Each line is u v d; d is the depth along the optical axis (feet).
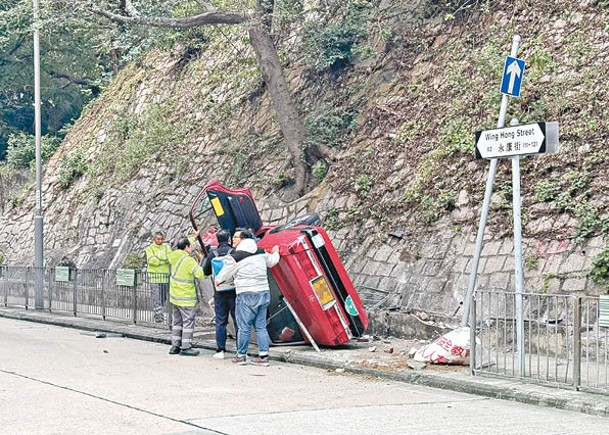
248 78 86.79
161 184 88.58
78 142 111.75
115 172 97.14
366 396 35.91
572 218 48.26
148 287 63.72
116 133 104.06
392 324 51.78
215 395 35.60
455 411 32.71
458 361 41.73
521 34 60.85
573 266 46.32
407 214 57.77
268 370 43.45
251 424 29.55
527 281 47.50
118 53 122.11
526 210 50.42
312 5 79.77
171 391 36.47
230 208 51.37
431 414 31.91
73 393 35.68
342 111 70.90
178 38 92.53
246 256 45.44
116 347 53.67
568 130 51.75
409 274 54.13
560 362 36.50
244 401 34.24
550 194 49.88
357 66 74.08
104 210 94.12
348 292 47.85
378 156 63.62
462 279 50.83
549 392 35.35
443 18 68.74
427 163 58.59
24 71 130.62
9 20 85.66
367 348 48.08
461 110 59.77
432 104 63.00
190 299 49.93
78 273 73.26
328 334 47.01
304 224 50.72
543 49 57.98
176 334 49.98
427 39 68.80
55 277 76.69
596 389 34.91
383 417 31.14
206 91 92.99
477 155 40.70
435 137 60.39
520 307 37.88
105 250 90.22
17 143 123.75
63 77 134.92
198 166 84.89
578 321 35.60
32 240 104.32
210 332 58.59
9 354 48.80
